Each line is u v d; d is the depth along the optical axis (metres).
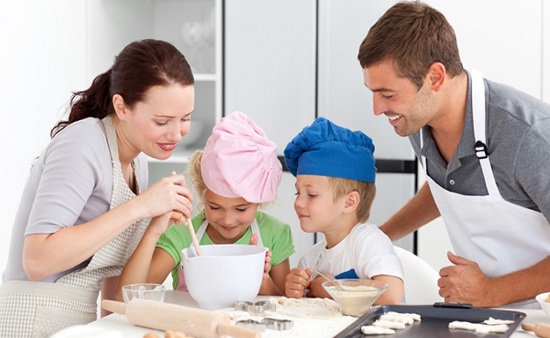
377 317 1.71
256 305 1.78
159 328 1.62
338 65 3.77
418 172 3.69
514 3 3.41
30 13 3.64
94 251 1.82
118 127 1.97
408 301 2.33
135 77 1.86
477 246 2.03
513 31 3.43
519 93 1.95
